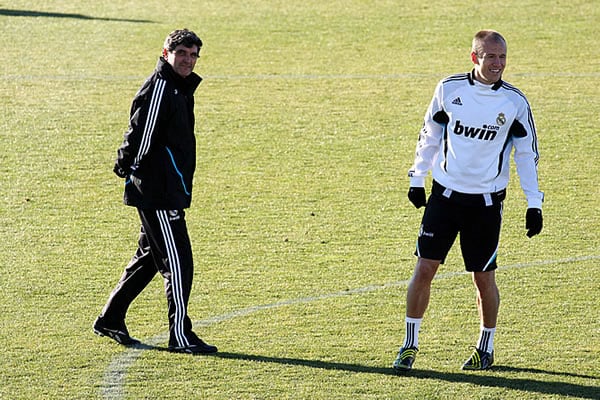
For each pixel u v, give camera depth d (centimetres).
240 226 3725
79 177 4278
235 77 5950
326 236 3628
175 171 2519
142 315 2864
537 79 5972
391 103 5472
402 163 4544
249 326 2800
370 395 2358
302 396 2350
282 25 7200
